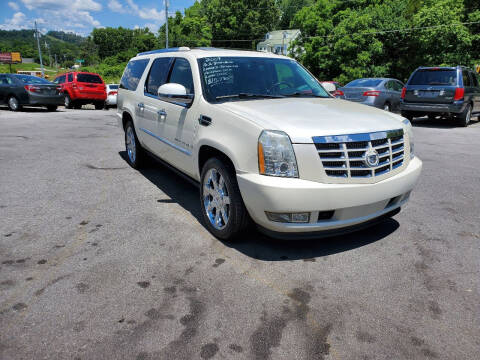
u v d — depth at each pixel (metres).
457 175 5.99
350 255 3.27
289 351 2.12
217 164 3.37
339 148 2.93
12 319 2.35
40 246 3.33
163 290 2.69
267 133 2.92
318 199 2.87
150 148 5.16
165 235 3.61
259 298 2.62
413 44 32.31
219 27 74.19
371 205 3.12
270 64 4.41
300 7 87.25
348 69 32.47
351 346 2.17
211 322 2.36
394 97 13.21
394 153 3.28
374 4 36.44
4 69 98.69
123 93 6.08
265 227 3.13
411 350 2.15
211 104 3.60
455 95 11.30
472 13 31.88
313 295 2.67
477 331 2.31
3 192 4.77
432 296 2.67
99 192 4.86
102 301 2.55
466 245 3.49
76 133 9.55
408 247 3.43
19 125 10.77
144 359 2.04
